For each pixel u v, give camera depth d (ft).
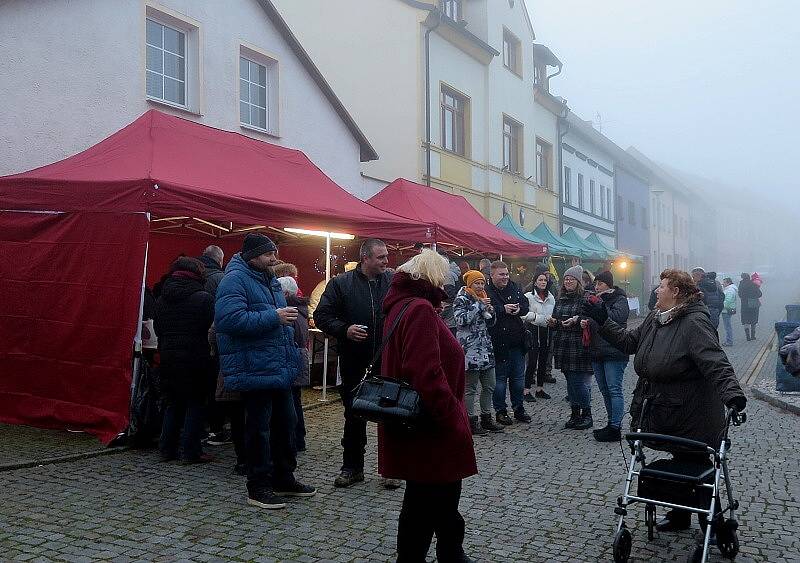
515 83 76.69
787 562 14.87
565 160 94.63
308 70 45.83
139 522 16.44
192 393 21.08
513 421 29.04
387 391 12.15
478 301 26.25
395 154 58.39
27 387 24.84
